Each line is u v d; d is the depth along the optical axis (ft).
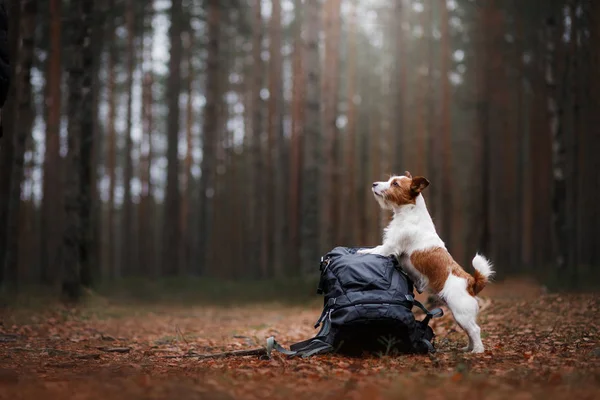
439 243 20.65
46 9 65.36
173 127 80.74
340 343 19.40
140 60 92.02
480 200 67.31
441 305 31.73
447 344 22.88
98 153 89.35
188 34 91.50
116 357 21.15
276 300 53.72
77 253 42.70
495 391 13.61
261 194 90.99
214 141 83.51
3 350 22.21
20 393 13.70
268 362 18.84
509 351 20.66
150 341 26.99
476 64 73.41
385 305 18.89
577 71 55.67
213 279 78.48
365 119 109.09
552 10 51.31
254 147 89.30
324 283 20.80
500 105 76.18
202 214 84.53
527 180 91.35
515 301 35.45
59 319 33.63
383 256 20.59
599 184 77.36
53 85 71.51
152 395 13.33
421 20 80.53
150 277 80.23
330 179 64.03
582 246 78.28
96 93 78.43
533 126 77.00
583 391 13.53
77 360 20.17
